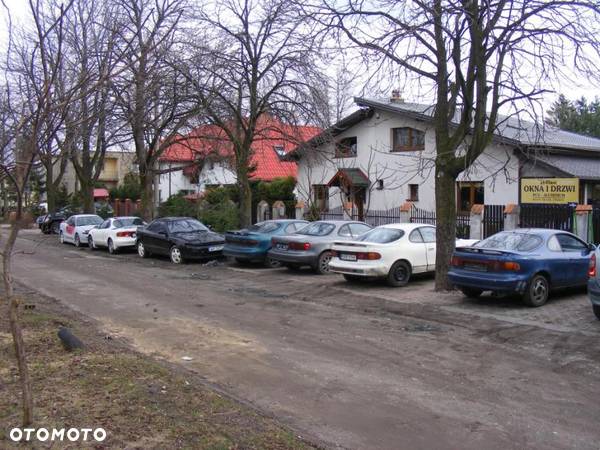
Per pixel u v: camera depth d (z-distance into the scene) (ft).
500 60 39.01
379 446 15.42
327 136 68.74
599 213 57.16
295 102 64.75
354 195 94.99
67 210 134.00
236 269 56.90
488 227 62.59
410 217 75.41
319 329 30.17
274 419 16.88
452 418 17.56
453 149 40.88
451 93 41.32
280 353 24.99
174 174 177.68
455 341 27.81
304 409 18.20
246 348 25.80
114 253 74.95
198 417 16.07
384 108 88.07
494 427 16.88
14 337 14.88
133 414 15.99
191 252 61.31
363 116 94.17
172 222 66.03
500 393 20.03
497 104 39.99
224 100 64.59
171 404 16.98
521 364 23.85
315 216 87.40
